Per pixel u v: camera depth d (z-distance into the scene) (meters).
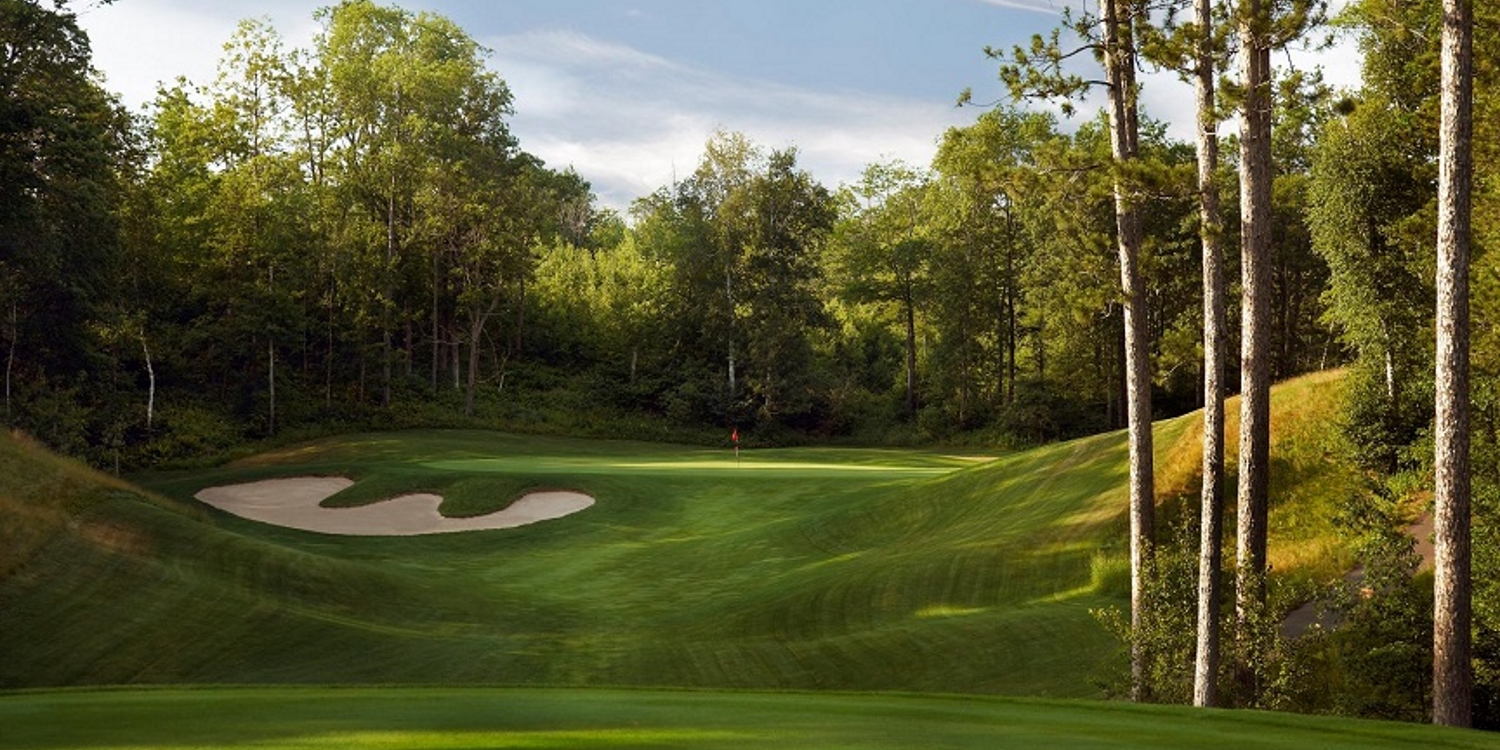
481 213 71.19
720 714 8.99
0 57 47.03
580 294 92.38
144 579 25.02
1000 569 27.70
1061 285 64.25
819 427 86.62
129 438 61.88
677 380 84.56
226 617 24.06
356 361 72.50
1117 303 20.39
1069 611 24.08
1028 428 76.19
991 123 51.28
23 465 29.41
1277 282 60.78
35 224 48.94
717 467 51.31
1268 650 17.56
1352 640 17.80
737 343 82.62
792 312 82.56
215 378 71.75
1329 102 17.16
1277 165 39.09
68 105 49.75
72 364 57.81
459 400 76.81
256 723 7.75
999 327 81.81
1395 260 31.39
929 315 89.19
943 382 82.56
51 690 10.89
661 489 44.09
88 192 51.91
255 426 66.69
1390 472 28.22
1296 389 32.22
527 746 6.90
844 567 30.41
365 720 8.06
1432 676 16.88
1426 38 20.66
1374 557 18.05
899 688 20.83
